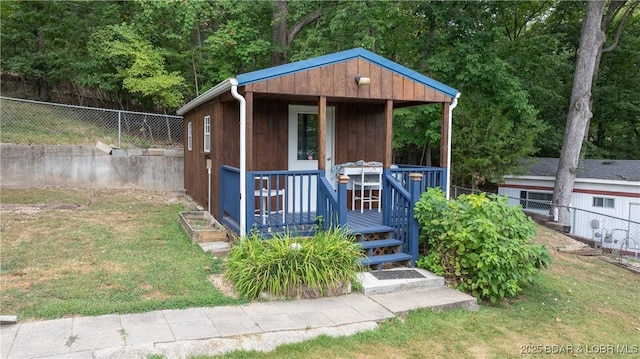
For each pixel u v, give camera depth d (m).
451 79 13.73
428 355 3.77
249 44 13.43
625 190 13.48
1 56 12.91
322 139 6.19
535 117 14.16
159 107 14.89
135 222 7.76
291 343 3.70
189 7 12.33
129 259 5.52
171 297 4.39
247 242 5.21
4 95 13.95
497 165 13.06
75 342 3.36
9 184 10.55
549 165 16.11
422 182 7.17
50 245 6.02
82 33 13.51
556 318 4.99
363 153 8.41
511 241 5.15
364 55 6.49
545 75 16.42
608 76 19.19
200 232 6.41
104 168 11.55
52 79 13.60
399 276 5.34
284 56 14.38
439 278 5.33
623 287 7.48
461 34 13.70
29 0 12.73
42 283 4.57
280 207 7.82
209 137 8.27
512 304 5.29
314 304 4.54
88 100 14.97
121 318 3.87
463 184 14.41
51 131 11.93
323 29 13.19
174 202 10.12
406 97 6.89
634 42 17.72
